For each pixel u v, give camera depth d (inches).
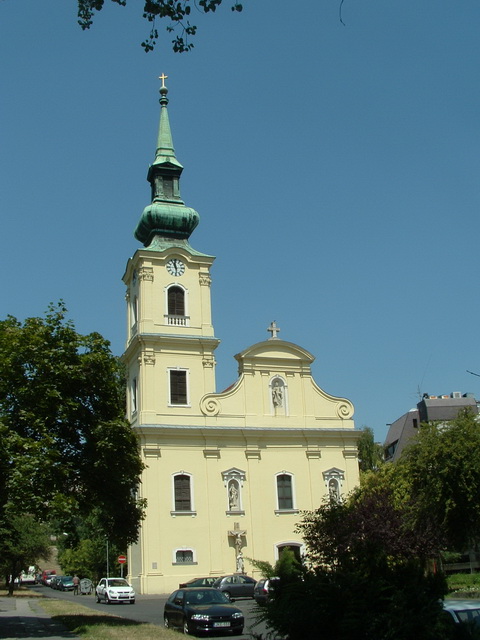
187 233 2536.9
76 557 3255.4
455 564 2041.1
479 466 1397.6
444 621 587.2
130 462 1110.4
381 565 636.1
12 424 1024.2
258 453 2304.4
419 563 639.8
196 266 2459.4
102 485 1119.0
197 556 2145.7
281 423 2363.4
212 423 2289.6
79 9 447.2
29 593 2736.2
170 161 2586.1
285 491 2304.4
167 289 2402.8
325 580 636.7
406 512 1026.7
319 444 2383.1
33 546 2613.2
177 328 2373.3
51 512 964.0
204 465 2239.2
